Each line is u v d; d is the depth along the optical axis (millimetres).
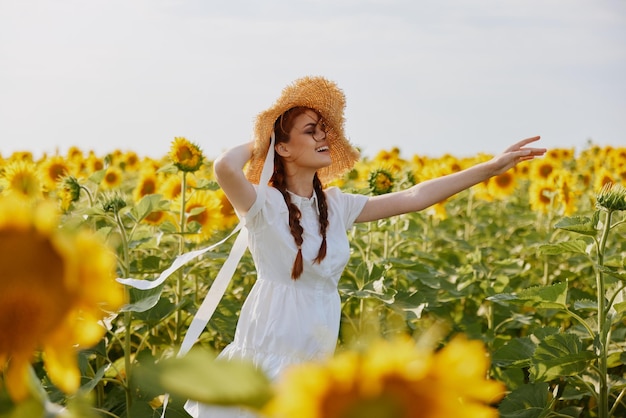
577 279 6410
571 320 5707
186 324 5219
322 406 593
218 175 3287
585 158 14898
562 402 4641
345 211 3578
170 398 3316
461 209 10406
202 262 5145
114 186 8094
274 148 3443
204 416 3018
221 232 7113
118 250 4664
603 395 3521
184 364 611
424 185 3719
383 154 9586
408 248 6941
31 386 761
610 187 3594
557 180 8016
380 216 3668
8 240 688
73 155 10805
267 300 3283
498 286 5508
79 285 709
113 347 5320
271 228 3281
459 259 7129
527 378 5012
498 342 5230
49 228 696
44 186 6809
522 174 11281
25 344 719
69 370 761
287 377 606
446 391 591
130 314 3967
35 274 705
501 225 10172
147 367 610
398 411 593
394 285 5773
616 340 4262
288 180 3486
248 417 2914
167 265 4898
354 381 590
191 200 5531
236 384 610
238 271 6367
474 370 596
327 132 3723
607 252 6098
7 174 5516
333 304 3408
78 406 782
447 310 5457
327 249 3348
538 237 7348
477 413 623
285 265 3279
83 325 742
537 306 3611
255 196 3295
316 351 3209
